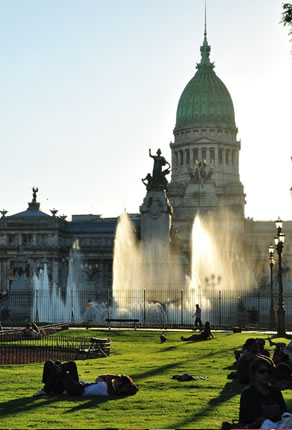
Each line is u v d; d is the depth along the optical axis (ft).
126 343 198.39
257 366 61.57
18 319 352.08
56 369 89.35
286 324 335.88
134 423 69.97
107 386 87.86
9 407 79.82
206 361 139.74
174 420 71.61
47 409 78.18
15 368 127.44
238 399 85.35
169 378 108.27
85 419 72.18
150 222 360.69
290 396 88.69
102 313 357.41
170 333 233.96
